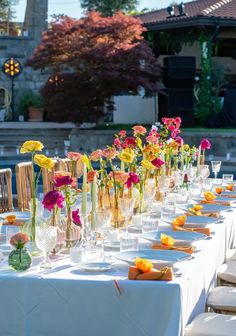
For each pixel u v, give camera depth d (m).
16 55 24.27
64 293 3.57
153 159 5.50
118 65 16.59
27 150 4.00
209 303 4.33
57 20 17.33
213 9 19.36
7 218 4.96
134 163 5.31
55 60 17.19
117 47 16.73
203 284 4.21
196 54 20.89
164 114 18.59
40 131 18.38
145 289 3.50
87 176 4.66
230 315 4.11
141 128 5.61
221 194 6.71
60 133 18.36
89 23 17.11
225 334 3.72
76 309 3.57
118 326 3.54
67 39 16.98
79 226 4.22
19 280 3.60
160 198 5.87
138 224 4.82
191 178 7.28
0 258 3.90
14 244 3.74
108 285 3.53
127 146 5.50
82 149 17.03
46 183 6.59
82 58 16.64
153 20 21.70
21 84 24.38
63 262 3.92
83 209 4.59
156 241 4.34
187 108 18.12
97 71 16.59
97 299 3.55
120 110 20.42
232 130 16.78
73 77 16.89
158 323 3.50
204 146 7.59
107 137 16.81
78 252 3.87
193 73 17.92
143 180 5.20
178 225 4.88
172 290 3.49
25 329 3.61
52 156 16.95
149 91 16.92
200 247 4.39
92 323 3.56
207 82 18.83
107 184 4.89
